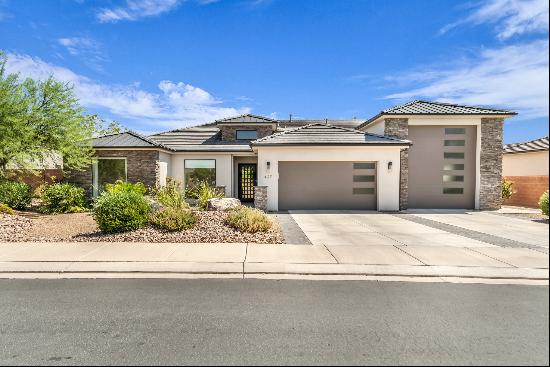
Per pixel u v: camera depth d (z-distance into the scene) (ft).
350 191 53.78
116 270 20.35
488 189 55.21
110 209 30.17
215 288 17.60
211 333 12.62
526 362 10.66
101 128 111.55
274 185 52.49
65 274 19.94
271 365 10.53
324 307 15.08
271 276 19.72
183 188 66.54
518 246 27.02
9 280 18.83
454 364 10.59
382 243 28.02
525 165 68.49
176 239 28.35
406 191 54.29
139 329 12.91
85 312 14.44
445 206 56.24
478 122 55.26
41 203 52.80
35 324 13.28
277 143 51.08
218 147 68.08
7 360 10.73
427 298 16.21
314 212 50.85
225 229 31.22
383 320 13.74
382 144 50.90
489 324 13.39
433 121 55.62
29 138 44.29
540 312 14.53
